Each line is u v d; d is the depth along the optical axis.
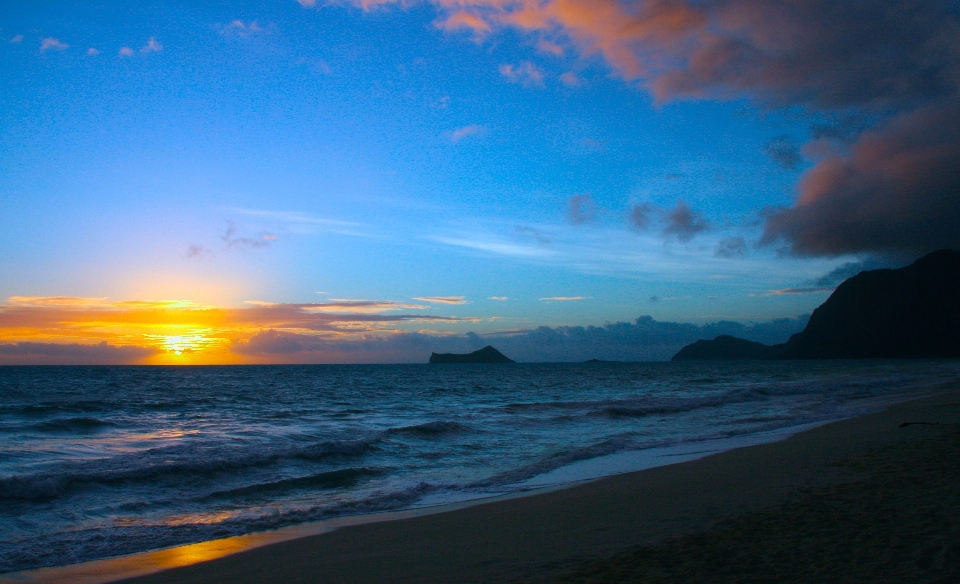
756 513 7.56
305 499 10.77
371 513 9.59
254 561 6.98
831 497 8.09
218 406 34.16
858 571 5.06
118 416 27.52
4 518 9.04
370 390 53.12
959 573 4.80
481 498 10.51
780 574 5.16
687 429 19.98
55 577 6.63
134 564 7.05
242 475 12.59
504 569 6.02
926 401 26.69
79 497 10.33
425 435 18.48
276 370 138.62
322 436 18.84
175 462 12.83
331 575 6.25
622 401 32.09
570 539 7.12
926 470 9.47
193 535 8.38
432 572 6.11
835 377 64.31
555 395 43.66
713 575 5.29
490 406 32.91
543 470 13.11
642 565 5.76
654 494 9.66
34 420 24.50
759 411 25.62
